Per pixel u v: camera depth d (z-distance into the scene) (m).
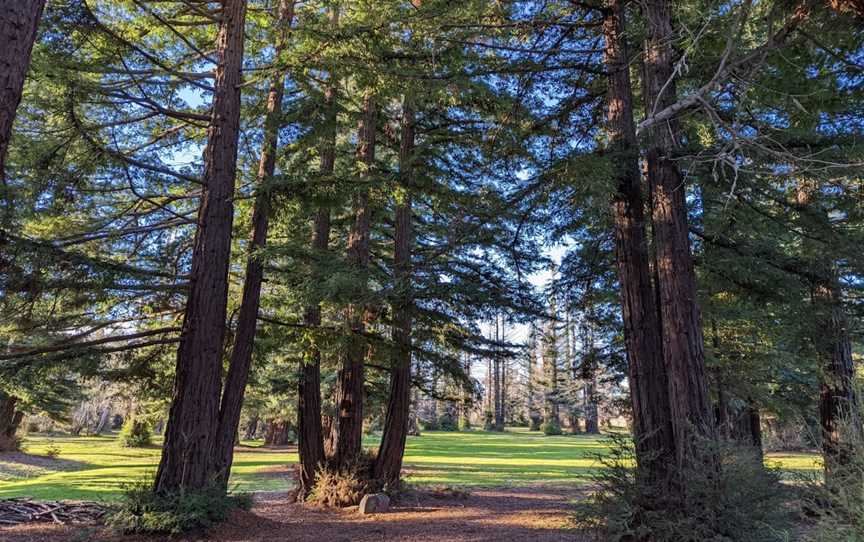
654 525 5.65
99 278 6.94
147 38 9.99
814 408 14.57
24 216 7.09
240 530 7.46
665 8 6.76
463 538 7.28
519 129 8.09
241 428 37.66
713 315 11.32
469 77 7.59
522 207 7.48
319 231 11.59
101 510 8.51
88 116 9.05
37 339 10.00
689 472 5.64
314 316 10.84
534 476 16.00
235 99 8.91
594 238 10.38
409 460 20.80
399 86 7.79
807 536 3.50
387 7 7.86
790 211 8.34
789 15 4.45
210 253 8.23
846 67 5.27
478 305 8.48
